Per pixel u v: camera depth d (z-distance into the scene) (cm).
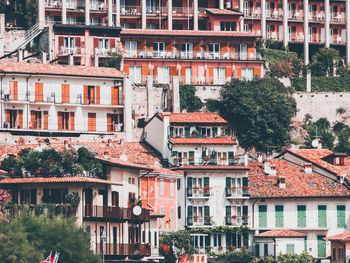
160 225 19225
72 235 15012
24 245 14525
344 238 19675
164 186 19400
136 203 17775
